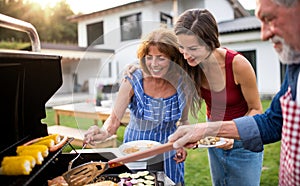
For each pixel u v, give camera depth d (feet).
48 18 66.13
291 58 2.82
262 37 2.88
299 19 2.55
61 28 68.23
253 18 31.68
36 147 3.68
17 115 4.14
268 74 26.73
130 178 4.34
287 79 3.40
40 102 4.34
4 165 3.15
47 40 66.33
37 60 3.71
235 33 27.81
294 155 2.99
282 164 3.30
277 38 2.75
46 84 4.25
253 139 3.81
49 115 23.58
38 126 4.41
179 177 4.78
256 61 27.14
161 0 25.20
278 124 3.71
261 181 10.16
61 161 4.61
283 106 3.14
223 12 34.06
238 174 5.86
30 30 4.47
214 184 6.43
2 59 3.00
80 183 3.69
